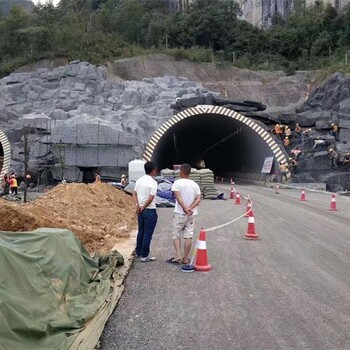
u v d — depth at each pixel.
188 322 6.40
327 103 54.44
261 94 70.44
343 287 8.17
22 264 6.09
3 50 80.00
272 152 43.06
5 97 57.84
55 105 55.66
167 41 90.88
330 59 79.56
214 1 108.88
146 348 5.52
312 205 23.88
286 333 5.98
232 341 5.72
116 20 100.44
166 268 9.53
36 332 5.08
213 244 12.15
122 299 7.44
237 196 23.77
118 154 40.16
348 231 14.86
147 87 58.62
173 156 63.31
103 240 12.00
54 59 71.50
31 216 11.01
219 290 7.97
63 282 6.66
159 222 16.80
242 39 92.12
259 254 10.97
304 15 98.50
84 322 5.96
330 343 5.63
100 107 53.62
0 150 57.09
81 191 18.02
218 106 45.78
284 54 90.44
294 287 8.16
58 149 40.31
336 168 42.62
